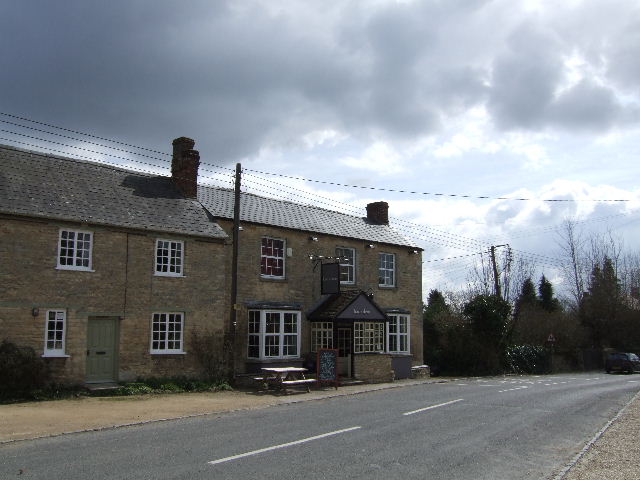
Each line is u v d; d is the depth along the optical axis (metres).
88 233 19.91
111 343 20.14
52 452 10.12
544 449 10.98
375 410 15.91
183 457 9.70
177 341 21.83
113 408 15.88
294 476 8.55
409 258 33.59
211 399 18.42
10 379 17.11
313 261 27.80
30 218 18.52
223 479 8.31
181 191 24.73
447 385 25.19
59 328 18.94
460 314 38.75
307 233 27.66
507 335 38.41
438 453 10.31
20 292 18.09
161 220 22.05
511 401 18.22
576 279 57.09
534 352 41.25
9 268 17.95
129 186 23.09
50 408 15.69
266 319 24.92
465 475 8.86
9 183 19.12
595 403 18.19
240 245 24.84
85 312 19.41
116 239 20.47
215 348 22.59
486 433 12.40
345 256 29.83
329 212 32.03
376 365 26.80
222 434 11.96
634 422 14.17
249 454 9.95
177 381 21.06
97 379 19.59
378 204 35.41
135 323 20.61
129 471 8.71
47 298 18.62
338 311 26.05
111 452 10.11
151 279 21.22
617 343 55.06
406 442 11.22
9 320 17.81
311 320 26.81
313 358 25.91
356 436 11.77
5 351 17.25
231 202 26.53
